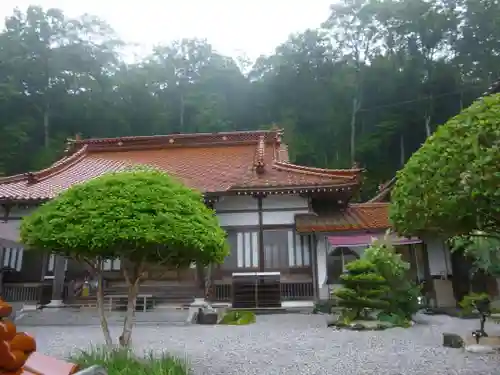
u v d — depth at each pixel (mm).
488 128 4609
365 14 50062
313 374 6484
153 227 5395
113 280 17484
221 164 20484
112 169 20656
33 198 16531
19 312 15086
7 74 44875
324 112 48938
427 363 7086
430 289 16500
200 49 58406
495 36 43594
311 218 16453
